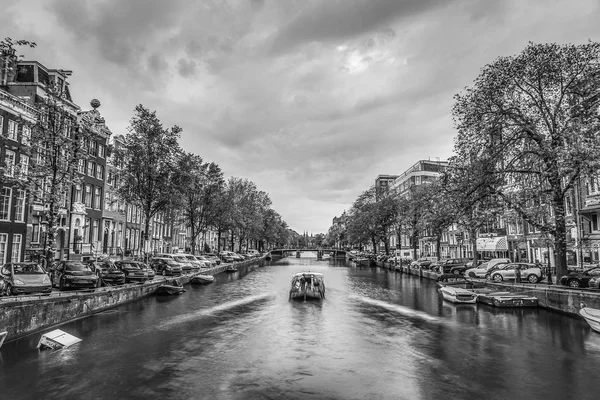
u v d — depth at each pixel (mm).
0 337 13641
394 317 21672
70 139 23031
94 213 42094
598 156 19531
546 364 13141
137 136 32250
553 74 23141
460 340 16438
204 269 46781
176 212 57000
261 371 12359
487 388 11047
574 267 32312
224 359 13547
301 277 29031
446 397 10422
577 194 34344
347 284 39719
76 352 14109
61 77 36219
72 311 19453
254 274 50594
